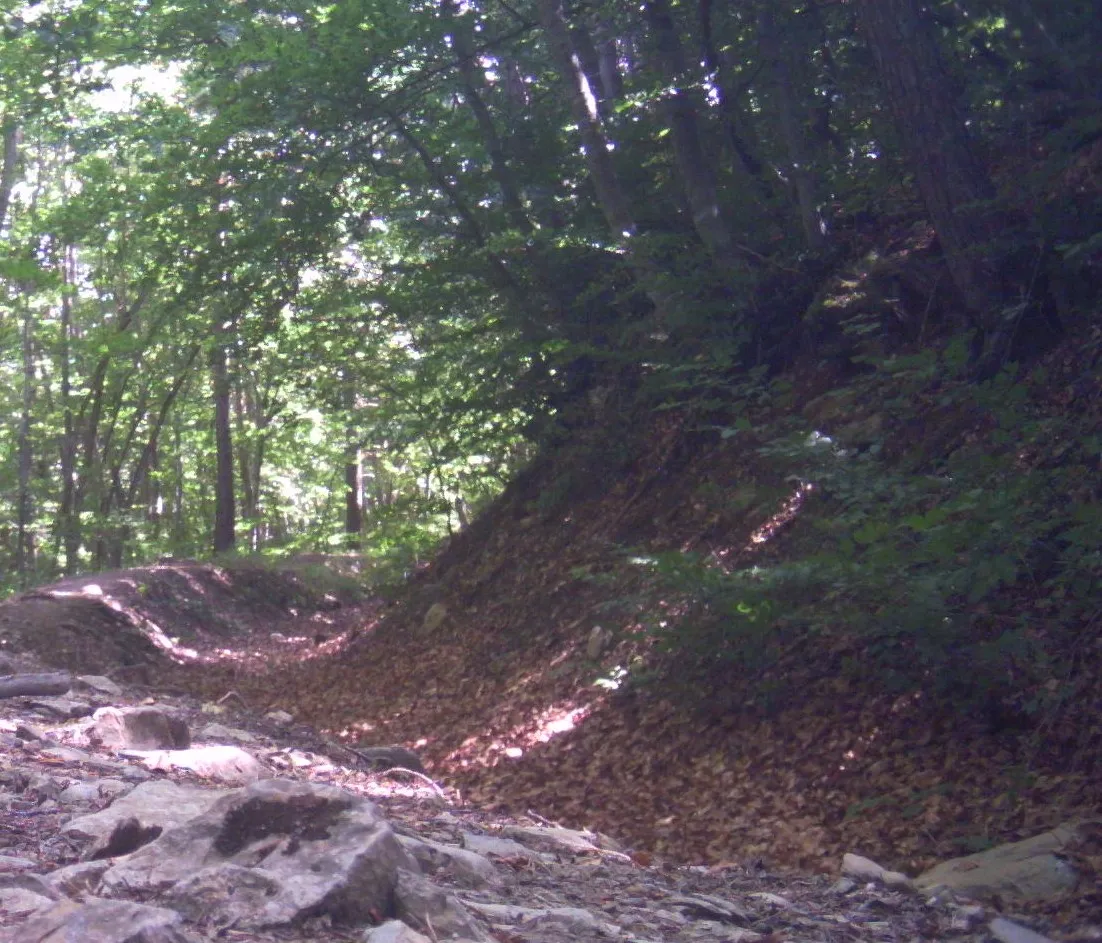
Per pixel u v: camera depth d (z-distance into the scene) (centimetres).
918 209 1332
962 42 1288
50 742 707
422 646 1658
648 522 1412
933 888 604
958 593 733
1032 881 592
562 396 1722
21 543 3045
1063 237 987
